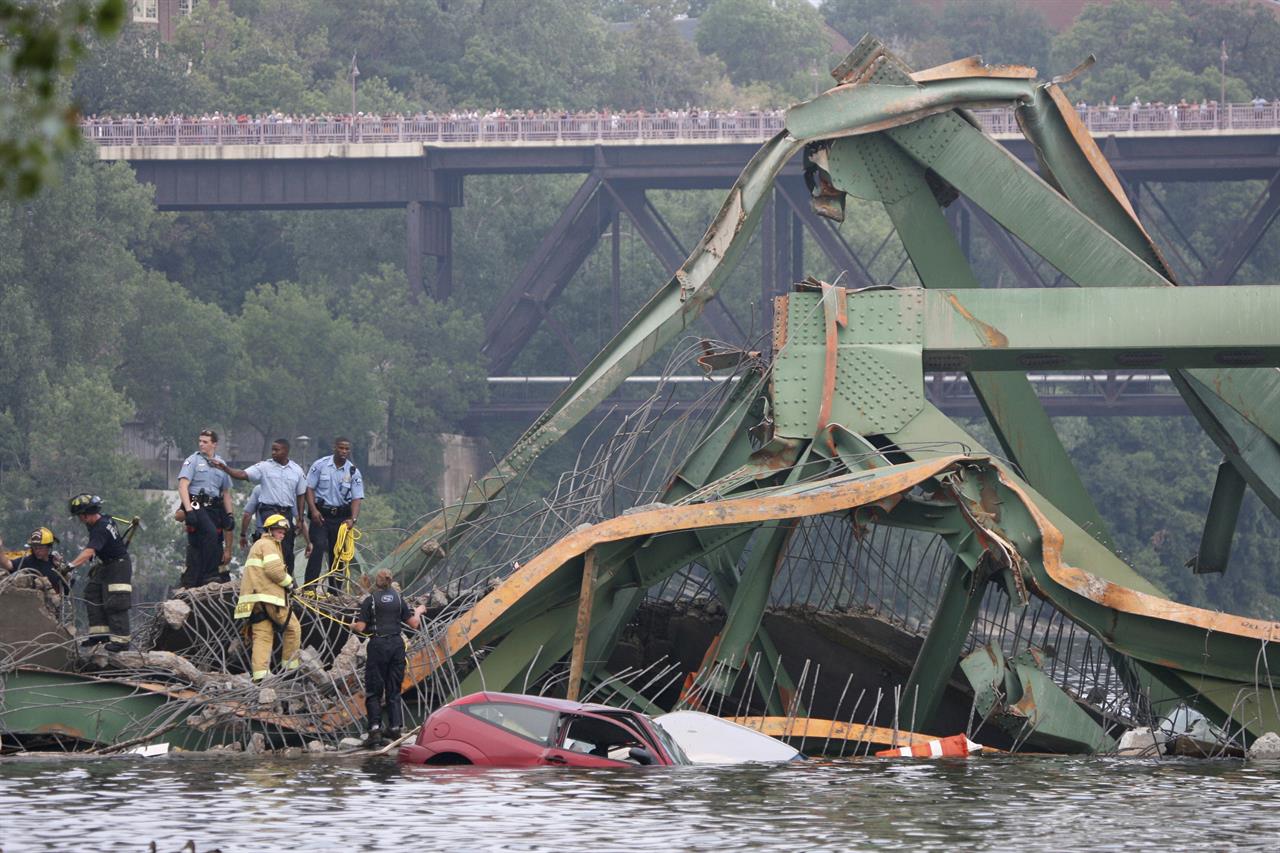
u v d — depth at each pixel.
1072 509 93.25
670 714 72.38
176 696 73.75
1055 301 84.00
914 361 83.81
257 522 86.94
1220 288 83.12
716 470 88.62
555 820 49.00
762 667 89.19
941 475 78.12
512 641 79.50
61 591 81.69
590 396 92.44
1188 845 45.75
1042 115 92.19
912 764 70.94
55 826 47.41
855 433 83.31
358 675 75.31
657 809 51.66
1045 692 80.00
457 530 93.69
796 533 86.81
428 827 47.31
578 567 78.75
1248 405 88.69
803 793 57.28
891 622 92.81
